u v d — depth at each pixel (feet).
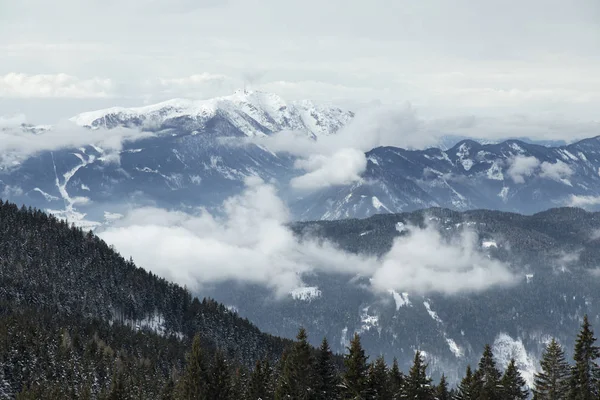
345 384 263.90
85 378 559.38
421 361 317.83
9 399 527.40
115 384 489.26
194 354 318.04
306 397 276.41
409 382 310.04
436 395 351.46
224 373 321.11
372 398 260.83
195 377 314.35
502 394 317.01
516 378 327.26
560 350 303.07
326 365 282.77
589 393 280.92
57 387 525.75
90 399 506.89
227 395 317.42
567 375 297.53
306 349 281.95
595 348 286.87
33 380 547.08
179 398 322.75
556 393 295.89
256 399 335.88
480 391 315.78
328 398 278.46
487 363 333.21
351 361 263.49
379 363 293.43
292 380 279.49
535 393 303.48
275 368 421.59
